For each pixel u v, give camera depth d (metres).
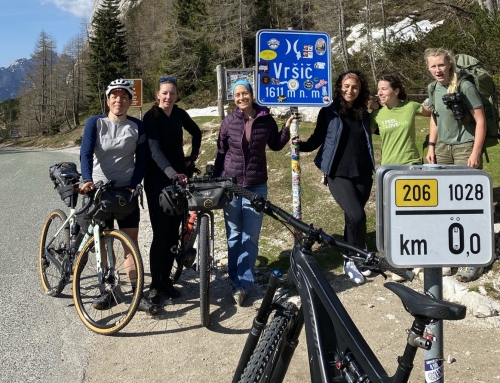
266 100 4.03
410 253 1.81
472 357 3.18
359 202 4.50
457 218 1.82
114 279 3.90
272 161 8.50
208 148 10.47
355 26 33.38
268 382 2.26
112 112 4.01
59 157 21.92
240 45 42.69
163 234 4.16
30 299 4.27
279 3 47.56
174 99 4.20
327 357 2.05
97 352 3.39
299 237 2.45
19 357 3.29
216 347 3.43
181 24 51.22
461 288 4.00
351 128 4.50
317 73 4.09
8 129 95.94
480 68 4.11
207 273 3.64
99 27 68.06
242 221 4.42
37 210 7.98
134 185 4.06
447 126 4.28
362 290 4.31
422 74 17.84
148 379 3.04
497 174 6.54
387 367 3.07
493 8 15.09
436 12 22.22
